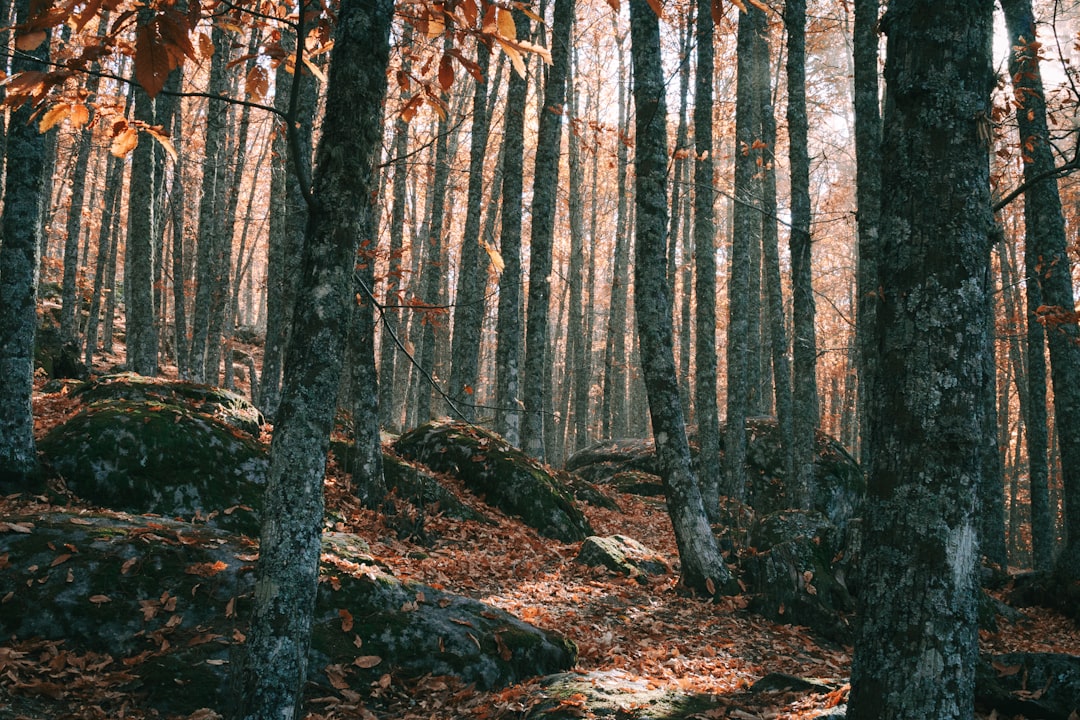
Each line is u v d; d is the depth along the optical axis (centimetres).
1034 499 1373
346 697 466
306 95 893
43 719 386
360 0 333
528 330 1337
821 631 775
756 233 2098
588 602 773
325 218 323
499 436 1312
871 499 271
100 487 717
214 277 1845
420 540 865
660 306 870
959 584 254
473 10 241
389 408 1838
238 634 475
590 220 3228
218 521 736
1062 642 884
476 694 492
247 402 1061
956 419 260
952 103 271
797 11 1224
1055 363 1020
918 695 249
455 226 3078
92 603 476
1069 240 2112
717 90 2392
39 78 204
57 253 3344
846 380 3150
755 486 1691
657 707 438
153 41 179
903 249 272
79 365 1706
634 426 3256
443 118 326
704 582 834
